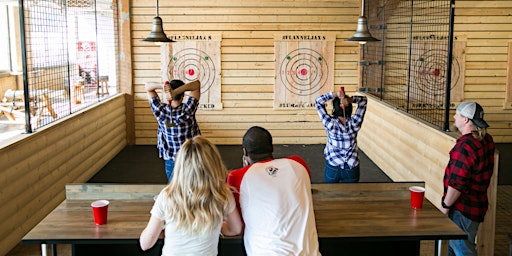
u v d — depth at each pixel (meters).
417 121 5.64
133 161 7.82
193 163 2.44
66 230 2.93
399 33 8.09
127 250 3.36
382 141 7.17
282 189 2.55
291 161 2.71
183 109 4.46
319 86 8.81
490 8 8.41
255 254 2.49
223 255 3.29
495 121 8.74
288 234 2.48
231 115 8.87
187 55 8.66
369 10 8.38
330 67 8.75
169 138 4.51
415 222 3.10
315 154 8.27
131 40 8.62
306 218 2.54
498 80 8.60
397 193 3.60
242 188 2.59
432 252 4.31
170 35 8.61
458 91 8.56
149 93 4.51
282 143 8.98
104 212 3.01
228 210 2.55
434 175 5.11
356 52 8.72
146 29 8.62
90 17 10.84
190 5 8.54
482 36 8.47
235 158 8.02
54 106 7.24
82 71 10.29
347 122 4.54
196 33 8.61
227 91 8.80
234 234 2.69
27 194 4.80
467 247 3.49
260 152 2.76
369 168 7.34
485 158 3.38
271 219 2.49
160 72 8.70
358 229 2.99
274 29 8.64
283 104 8.84
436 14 8.03
